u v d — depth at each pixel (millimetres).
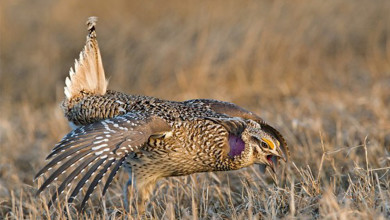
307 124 16625
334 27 26359
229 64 23922
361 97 19219
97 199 13461
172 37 26297
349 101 19094
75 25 28812
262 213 11336
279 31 25281
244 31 25234
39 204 12680
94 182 10422
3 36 28000
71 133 10859
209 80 23719
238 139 12031
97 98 12469
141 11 28781
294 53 24359
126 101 12211
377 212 10133
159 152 11734
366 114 17594
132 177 12305
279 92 21938
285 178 13641
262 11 26469
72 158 10516
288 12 26297
